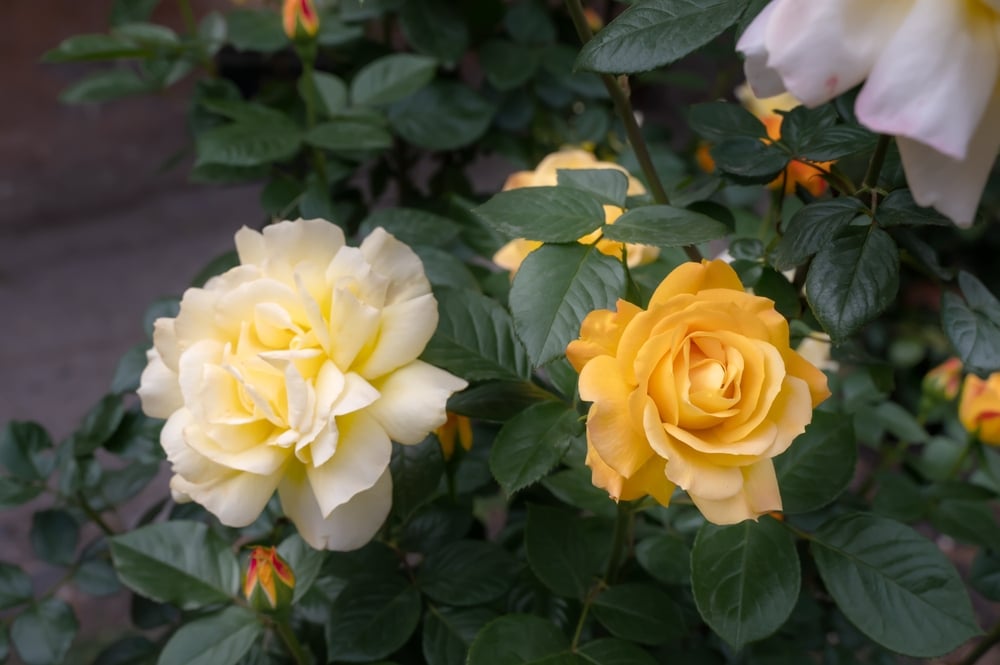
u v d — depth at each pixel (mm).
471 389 541
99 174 2521
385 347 488
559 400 518
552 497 674
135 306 2061
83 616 1359
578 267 488
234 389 481
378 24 988
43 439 700
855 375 772
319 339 477
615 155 943
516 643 512
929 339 1536
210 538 562
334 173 770
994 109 384
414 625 560
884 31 380
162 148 2625
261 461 473
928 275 546
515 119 875
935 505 670
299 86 772
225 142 670
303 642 632
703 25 458
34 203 2404
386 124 775
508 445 497
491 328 544
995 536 657
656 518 611
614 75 490
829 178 532
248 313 487
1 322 2012
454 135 784
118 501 697
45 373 1875
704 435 449
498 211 503
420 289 506
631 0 522
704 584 494
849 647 677
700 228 489
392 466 524
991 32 375
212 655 526
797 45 383
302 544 564
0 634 658
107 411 654
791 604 491
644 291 594
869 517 526
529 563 550
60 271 2170
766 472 446
